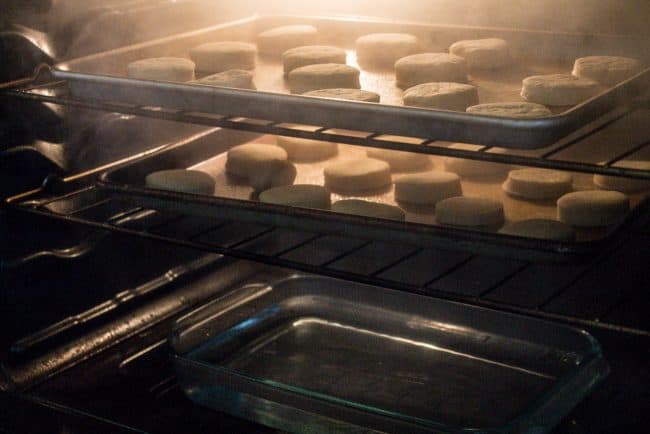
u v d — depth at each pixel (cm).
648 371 137
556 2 150
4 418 137
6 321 139
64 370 142
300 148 155
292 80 148
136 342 148
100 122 149
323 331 146
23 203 138
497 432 119
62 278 145
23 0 140
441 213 135
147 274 155
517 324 140
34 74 139
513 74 152
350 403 124
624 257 142
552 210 138
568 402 126
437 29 158
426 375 137
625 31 146
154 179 142
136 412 133
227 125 130
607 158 143
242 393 130
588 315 146
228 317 143
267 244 165
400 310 146
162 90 134
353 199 138
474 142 122
